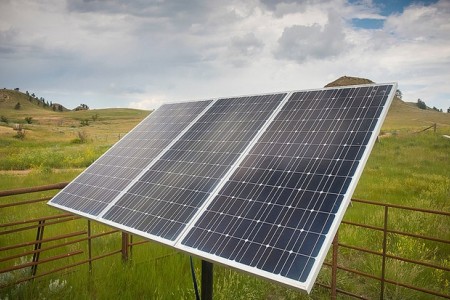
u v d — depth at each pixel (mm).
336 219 3416
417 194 14797
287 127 5117
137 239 9031
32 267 6637
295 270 3172
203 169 5234
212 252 3793
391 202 13266
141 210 4988
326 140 4457
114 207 5336
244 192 4355
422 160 25094
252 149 5094
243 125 5816
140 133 7781
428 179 17891
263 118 5699
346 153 4082
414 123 100375
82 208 5758
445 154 27391
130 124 154875
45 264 7625
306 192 3910
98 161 7367
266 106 5996
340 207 3510
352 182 3695
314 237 3371
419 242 8898
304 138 4730
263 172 4527
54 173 21906
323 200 3703
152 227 4566
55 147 42969
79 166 26938
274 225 3730
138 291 6422
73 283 6512
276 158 4660
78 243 8812
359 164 3850
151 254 8141
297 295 6734
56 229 10039
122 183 5938
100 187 6199
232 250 3703
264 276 3273
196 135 6297
